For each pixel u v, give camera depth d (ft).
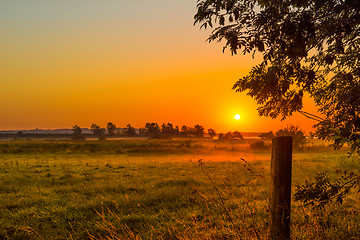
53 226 23.91
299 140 110.63
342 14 14.10
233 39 14.16
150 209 27.71
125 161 84.02
